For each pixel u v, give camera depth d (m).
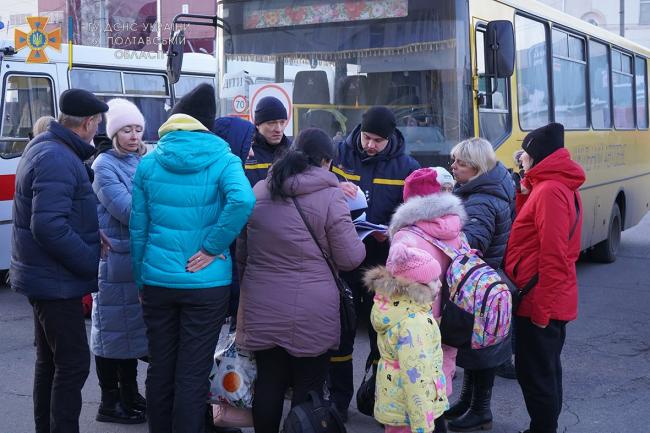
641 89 13.77
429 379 3.87
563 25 9.98
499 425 5.43
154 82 12.70
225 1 8.08
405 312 3.93
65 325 4.36
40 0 25.55
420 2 7.30
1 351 7.07
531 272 4.61
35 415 4.62
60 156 4.25
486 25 7.53
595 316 8.58
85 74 11.39
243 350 4.38
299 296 4.20
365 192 5.25
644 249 13.52
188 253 4.21
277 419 4.34
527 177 4.68
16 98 10.20
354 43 7.52
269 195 4.30
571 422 5.52
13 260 4.41
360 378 6.36
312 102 7.66
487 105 7.59
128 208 4.93
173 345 4.33
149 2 23.48
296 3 7.75
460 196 5.13
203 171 4.22
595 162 11.08
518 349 4.75
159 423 4.31
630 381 6.40
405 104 7.34
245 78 7.96
